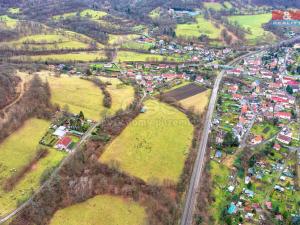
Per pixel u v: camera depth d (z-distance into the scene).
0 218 150.50
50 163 182.88
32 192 163.75
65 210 162.25
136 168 186.25
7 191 164.75
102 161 188.00
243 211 173.00
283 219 168.38
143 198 170.00
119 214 161.38
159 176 182.75
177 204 170.75
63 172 177.38
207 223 163.50
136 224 156.38
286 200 180.88
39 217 154.50
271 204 176.75
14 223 148.88
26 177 173.38
